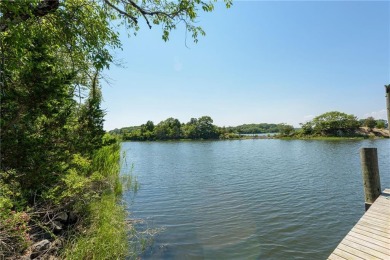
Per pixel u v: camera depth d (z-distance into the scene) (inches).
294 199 520.7
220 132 5113.2
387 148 1738.4
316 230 352.8
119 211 373.7
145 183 711.1
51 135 209.6
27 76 180.5
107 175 541.0
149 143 3971.5
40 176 201.5
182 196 553.6
